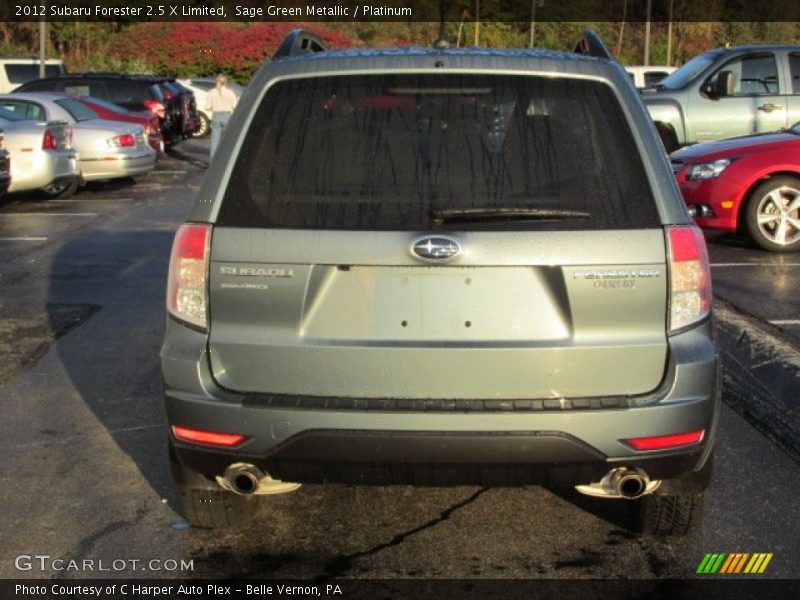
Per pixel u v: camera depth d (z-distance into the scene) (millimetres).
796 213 10484
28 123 15125
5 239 12016
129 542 4141
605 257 3414
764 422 5477
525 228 3428
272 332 3486
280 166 3549
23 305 8469
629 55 57031
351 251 3422
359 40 42844
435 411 3369
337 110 3596
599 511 4398
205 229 3516
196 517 4098
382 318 3455
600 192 3475
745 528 4207
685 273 3457
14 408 5832
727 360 6574
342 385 3459
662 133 14773
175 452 3734
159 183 18797
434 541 4133
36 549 4082
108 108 19547
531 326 3443
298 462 3455
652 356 3457
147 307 8391
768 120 14742
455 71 3611
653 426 3400
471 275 3432
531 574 3846
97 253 10992
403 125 3561
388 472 3447
